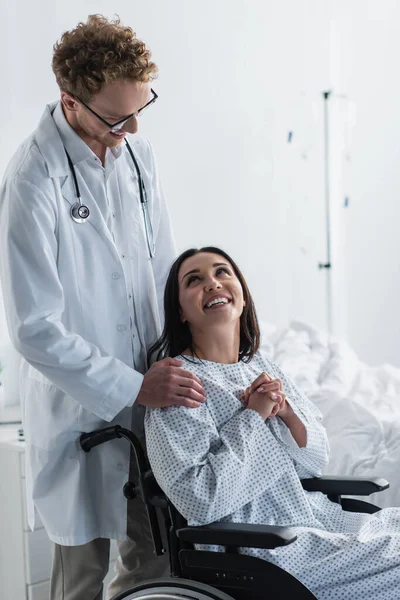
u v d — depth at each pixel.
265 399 1.54
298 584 1.30
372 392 2.62
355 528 1.58
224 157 3.37
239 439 1.49
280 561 1.41
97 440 1.57
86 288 1.59
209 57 3.30
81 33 1.47
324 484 1.64
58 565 1.67
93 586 1.66
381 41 4.13
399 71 4.17
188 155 3.23
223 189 3.38
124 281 1.63
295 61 3.70
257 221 3.53
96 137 1.57
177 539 1.44
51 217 1.53
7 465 2.21
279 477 1.53
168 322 1.69
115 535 1.61
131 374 1.53
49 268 1.50
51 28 2.74
